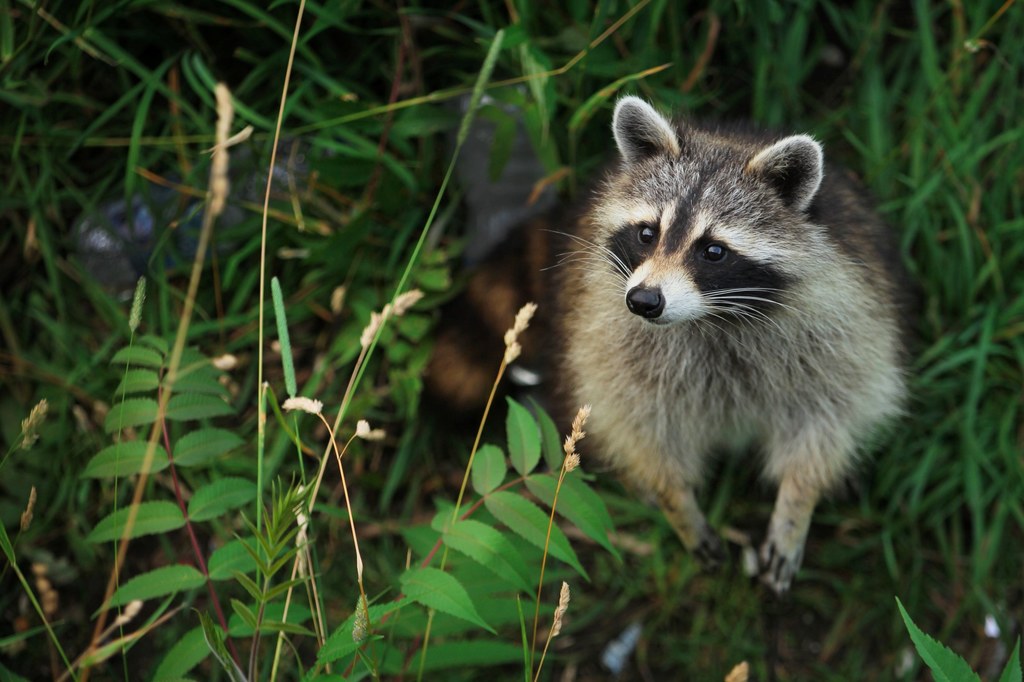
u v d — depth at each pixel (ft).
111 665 19.90
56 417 21.98
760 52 23.34
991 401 21.99
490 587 15.52
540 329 21.53
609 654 20.53
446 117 22.06
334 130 21.65
